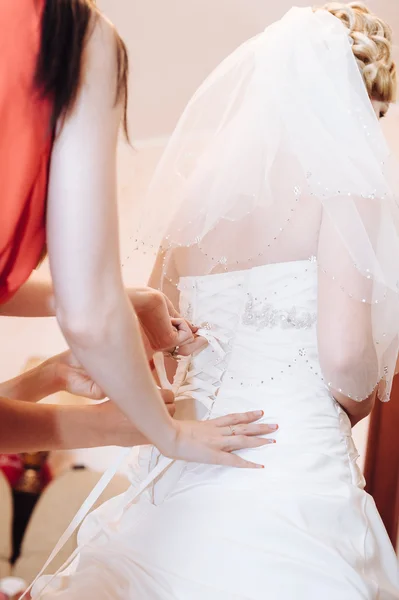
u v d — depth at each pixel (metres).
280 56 1.17
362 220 1.08
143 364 0.83
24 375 1.24
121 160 2.92
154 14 2.69
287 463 1.06
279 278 1.15
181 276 1.29
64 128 0.73
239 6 2.59
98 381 0.83
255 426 1.09
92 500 1.21
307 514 1.00
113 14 2.71
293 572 0.94
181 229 1.21
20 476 2.37
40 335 3.05
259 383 1.14
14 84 0.71
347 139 1.09
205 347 1.23
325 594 0.92
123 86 0.78
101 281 0.75
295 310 1.13
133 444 1.14
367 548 1.01
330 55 1.16
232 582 0.95
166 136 3.28
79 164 0.73
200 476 1.12
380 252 1.09
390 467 2.33
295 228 1.13
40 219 0.79
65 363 1.22
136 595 0.95
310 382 1.12
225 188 1.15
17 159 0.72
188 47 2.87
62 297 0.75
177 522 1.06
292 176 1.13
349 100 1.12
